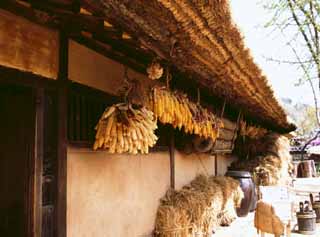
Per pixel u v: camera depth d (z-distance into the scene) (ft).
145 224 12.14
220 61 9.79
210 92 14.92
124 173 10.85
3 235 7.01
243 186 22.61
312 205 22.80
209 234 16.14
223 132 18.86
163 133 14.34
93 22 7.39
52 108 7.59
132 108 8.79
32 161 7.02
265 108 19.31
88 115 9.14
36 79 7.05
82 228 8.64
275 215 14.98
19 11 6.60
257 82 13.32
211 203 16.39
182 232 13.23
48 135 7.45
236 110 21.61
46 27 7.38
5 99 7.27
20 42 6.63
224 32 7.97
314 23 21.61
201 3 6.29
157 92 10.06
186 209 13.97
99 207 9.43
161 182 13.79
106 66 9.96
